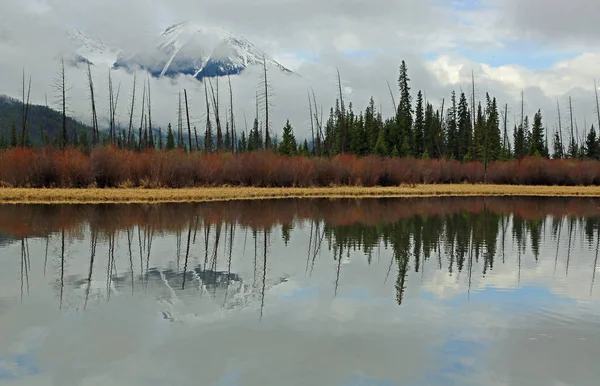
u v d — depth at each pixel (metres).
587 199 45.59
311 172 49.72
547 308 11.81
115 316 10.85
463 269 15.87
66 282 13.63
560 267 16.41
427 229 24.77
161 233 22.14
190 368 8.38
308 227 24.84
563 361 8.88
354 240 21.17
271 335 9.82
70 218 26.06
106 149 42.00
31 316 10.82
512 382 8.05
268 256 17.55
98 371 8.27
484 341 9.70
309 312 11.25
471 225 26.56
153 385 7.82
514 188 54.72
